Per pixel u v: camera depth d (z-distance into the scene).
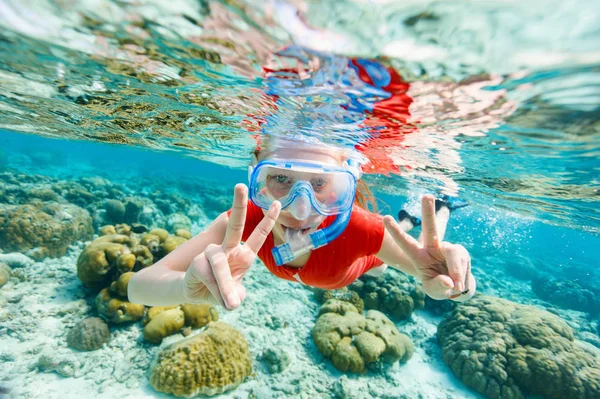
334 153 0.51
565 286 2.24
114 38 0.36
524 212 1.83
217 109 0.65
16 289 0.95
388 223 0.30
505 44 0.26
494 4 0.21
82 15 0.31
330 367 0.89
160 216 1.95
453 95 0.39
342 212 0.40
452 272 0.27
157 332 0.82
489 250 3.48
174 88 0.55
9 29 0.36
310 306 1.19
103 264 0.93
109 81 0.55
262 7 0.25
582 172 0.71
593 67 0.28
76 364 0.73
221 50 0.35
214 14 0.28
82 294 0.97
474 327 1.06
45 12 0.31
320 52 0.31
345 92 0.43
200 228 2.13
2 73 0.58
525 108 0.41
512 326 1.01
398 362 0.98
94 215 1.59
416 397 0.86
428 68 0.32
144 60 0.42
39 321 0.84
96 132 1.24
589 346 1.09
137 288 0.34
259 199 0.41
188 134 1.06
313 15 0.25
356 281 1.31
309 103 0.50
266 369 0.83
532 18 0.22
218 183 4.47
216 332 0.79
